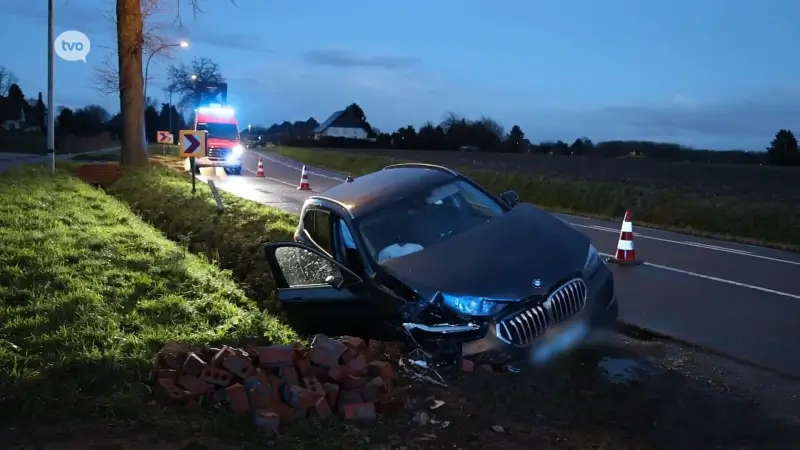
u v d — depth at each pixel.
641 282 9.59
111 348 5.20
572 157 56.16
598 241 13.61
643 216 17.97
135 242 10.09
